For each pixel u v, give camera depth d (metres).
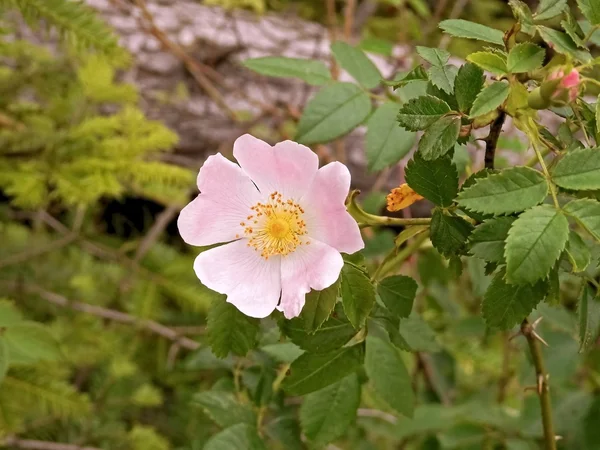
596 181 0.13
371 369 0.20
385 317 0.17
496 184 0.13
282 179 0.16
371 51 0.29
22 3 0.27
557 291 0.14
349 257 0.15
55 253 0.40
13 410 0.25
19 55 0.33
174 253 0.42
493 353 0.39
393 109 0.22
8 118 0.33
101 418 0.36
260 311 0.16
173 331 0.38
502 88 0.14
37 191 0.29
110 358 0.37
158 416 0.40
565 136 0.15
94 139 0.31
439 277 0.31
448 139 0.14
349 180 0.15
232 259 0.16
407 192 0.16
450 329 0.34
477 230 0.14
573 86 0.13
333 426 0.19
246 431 0.19
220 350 0.16
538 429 0.26
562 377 0.27
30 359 0.21
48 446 0.31
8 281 0.36
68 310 0.38
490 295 0.14
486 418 0.27
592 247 0.16
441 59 0.16
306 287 0.14
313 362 0.17
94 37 0.28
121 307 0.41
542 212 0.13
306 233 0.16
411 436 0.32
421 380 0.36
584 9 0.15
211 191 0.16
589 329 0.15
